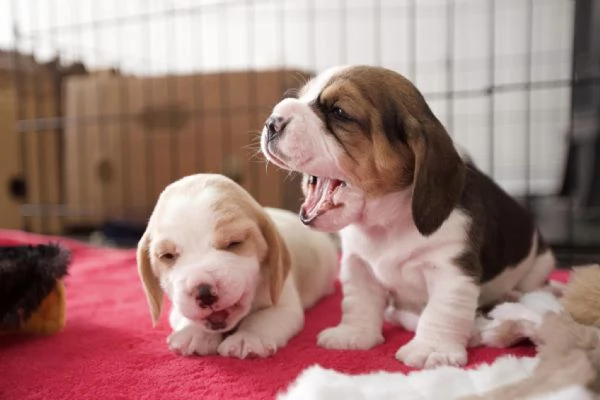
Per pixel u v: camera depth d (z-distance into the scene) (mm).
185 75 978
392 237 453
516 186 1305
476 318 468
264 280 473
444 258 440
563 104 1269
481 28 1214
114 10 1254
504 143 1293
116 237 964
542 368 381
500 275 488
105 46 1278
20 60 1068
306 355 445
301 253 546
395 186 439
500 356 418
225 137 957
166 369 427
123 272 686
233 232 441
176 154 997
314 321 523
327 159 435
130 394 398
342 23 1214
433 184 425
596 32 1178
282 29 1164
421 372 391
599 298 422
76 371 429
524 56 1216
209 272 425
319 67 1229
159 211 456
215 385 404
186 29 1249
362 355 445
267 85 926
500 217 485
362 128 431
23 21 1176
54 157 1119
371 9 1215
